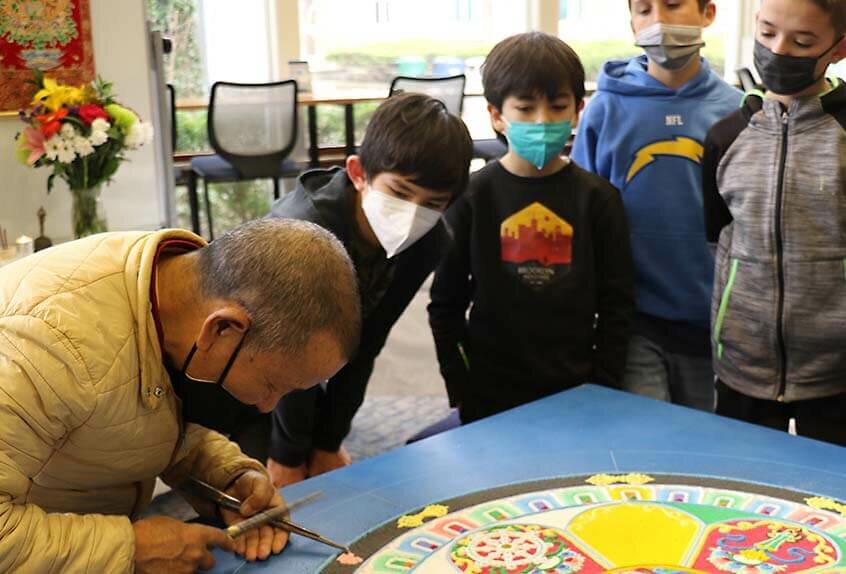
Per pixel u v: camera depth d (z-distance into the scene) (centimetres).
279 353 123
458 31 670
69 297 125
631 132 252
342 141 679
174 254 137
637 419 189
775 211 213
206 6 617
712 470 166
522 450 175
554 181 234
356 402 230
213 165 573
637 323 252
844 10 196
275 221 130
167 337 130
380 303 216
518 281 234
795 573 134
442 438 181
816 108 209
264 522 149
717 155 226
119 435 131
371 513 154
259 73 636
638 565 138
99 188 317
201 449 163
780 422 224
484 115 685
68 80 326
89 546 125
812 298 212
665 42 242
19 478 121
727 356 227
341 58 654
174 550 134
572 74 226
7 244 312
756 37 210
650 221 249
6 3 314
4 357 120
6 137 324
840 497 156
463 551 142
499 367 239
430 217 195
